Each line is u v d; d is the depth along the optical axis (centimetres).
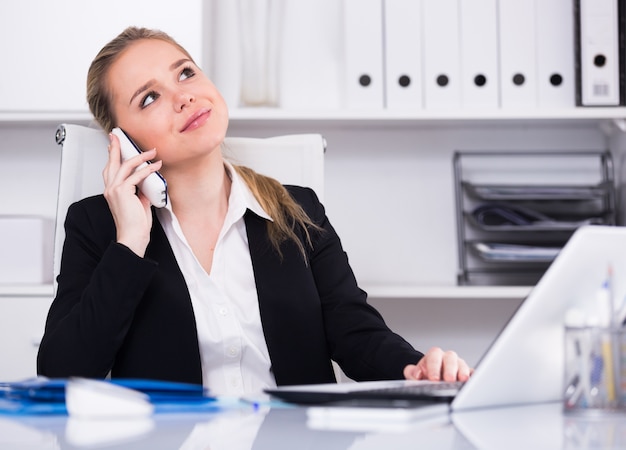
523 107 223
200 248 159
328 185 256
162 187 149
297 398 88
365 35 221
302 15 228
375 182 256
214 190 161
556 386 88
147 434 71
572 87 224
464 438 67
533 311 80
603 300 79
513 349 82
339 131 256
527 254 229
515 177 257
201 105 155
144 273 138
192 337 145
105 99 164
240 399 92
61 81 224
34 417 81
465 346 255
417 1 222
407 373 120
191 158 155
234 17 229
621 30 224
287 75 227
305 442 66
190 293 151
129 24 222
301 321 153
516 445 63
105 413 80
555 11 223
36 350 215
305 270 158
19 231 227
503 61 223
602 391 78
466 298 256
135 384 89
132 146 154
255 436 69
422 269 255
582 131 258
